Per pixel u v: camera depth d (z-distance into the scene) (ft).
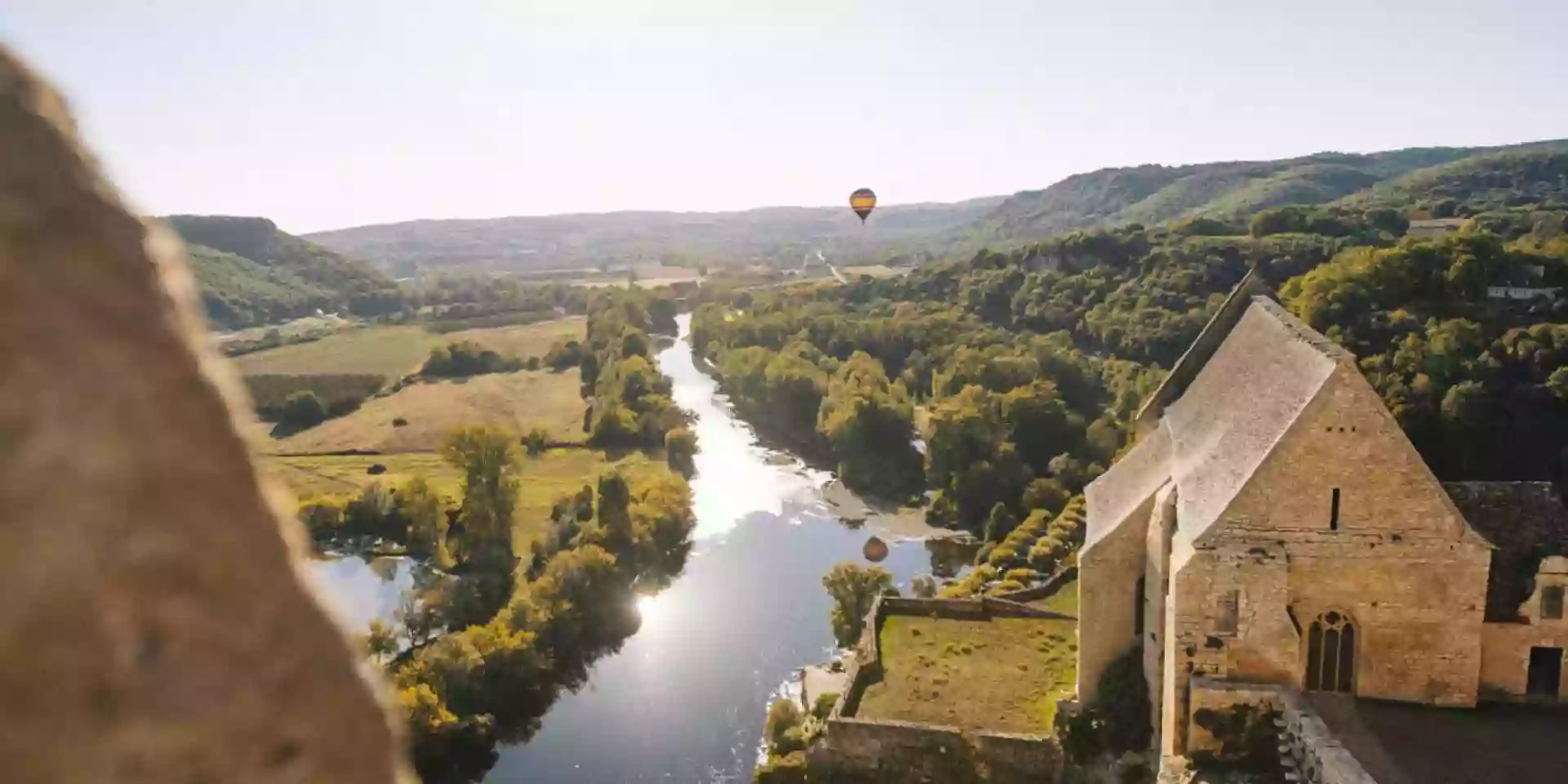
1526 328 205.05
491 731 175.73
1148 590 111.34
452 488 296.92
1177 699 94.84
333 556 255.09
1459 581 90.84
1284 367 103.35
